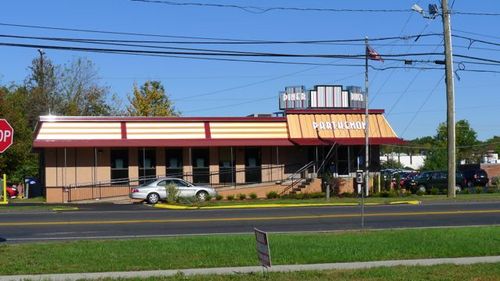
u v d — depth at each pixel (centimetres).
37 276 1070
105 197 3728
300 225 1961
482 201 3127
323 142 3925
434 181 4566
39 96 6062
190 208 2802
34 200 4019
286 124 3956
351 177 4041
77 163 3734
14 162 4603
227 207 2848
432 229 1717
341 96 4209
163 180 3394
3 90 5150
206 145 3769
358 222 2038
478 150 10919
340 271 1099
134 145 3681
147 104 5891
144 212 2528
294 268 1136
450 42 3359
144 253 1291
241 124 3888
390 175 4769
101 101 6372
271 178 3978
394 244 1399
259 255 999
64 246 1396
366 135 3834
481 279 1020
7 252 1306
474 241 1440
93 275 1077
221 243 1429
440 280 1011
